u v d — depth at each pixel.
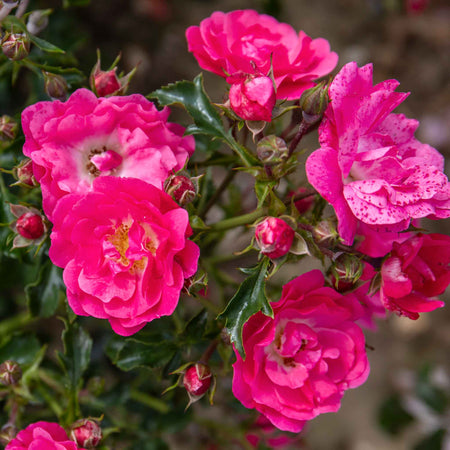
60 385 0.65
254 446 0.69
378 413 0.89
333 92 0.58
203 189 0.63
